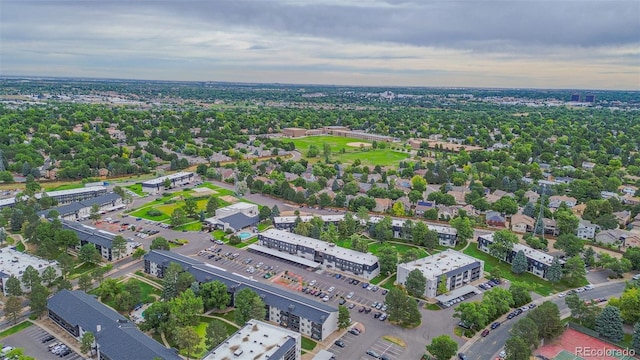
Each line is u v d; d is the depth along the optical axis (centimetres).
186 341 18062
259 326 19088
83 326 19262
